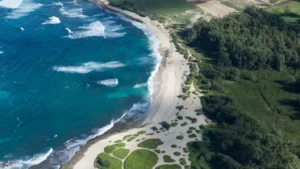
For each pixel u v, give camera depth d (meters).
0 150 128.38
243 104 149.12
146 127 137.62
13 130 136.75
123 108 149.00
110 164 119.25
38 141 132.38
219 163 118.38
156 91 158.38
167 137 131.62
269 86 161.25
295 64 175.00
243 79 165.88
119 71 172.25
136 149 126.06
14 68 171.00
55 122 141.38
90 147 127.50
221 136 128.62
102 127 139.12
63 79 164.75
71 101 152.38
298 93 156.50
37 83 161.50
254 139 125.44
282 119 141.25
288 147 122.62
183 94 155.25
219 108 142.50
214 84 159.25
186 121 139.62
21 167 121.19
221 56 175.25
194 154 123.69
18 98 152.25
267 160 115.12
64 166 119.69
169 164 119.69
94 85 161.75
